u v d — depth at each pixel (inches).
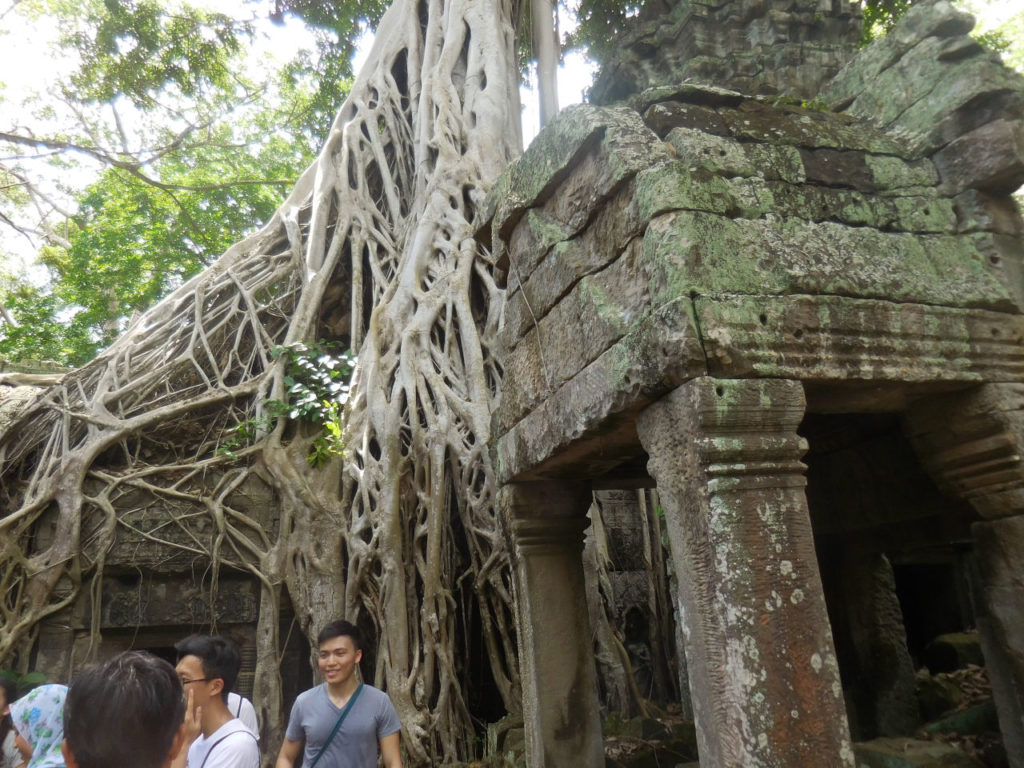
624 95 303.0
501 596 271.3
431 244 363.3
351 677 137.8
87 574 321.7
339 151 445.1
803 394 110.5
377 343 329.7
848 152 138.6
